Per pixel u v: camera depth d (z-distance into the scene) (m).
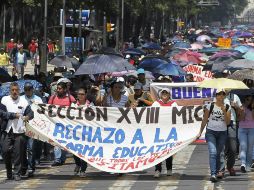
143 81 36.50
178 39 131.62
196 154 32.94
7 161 25.56
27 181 25.34
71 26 81.69
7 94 28.56
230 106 24.89
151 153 25.34
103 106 26.61
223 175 25.83
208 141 24.89
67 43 81.81
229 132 25.95
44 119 25.53
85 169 26.23
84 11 85.06
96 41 105.62
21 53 62.00
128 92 36.41
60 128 25.55
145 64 45.56
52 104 27.06
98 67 35.38
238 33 167.12
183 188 23.70
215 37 149.38
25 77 34.78
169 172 26.28
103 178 25.91
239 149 30.30
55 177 26.23
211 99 34.69
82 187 24.02
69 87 30.42
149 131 25.50
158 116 25.44
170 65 45.16
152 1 127.94
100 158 25.38
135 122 25.48
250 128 27.19
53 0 61.66
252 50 54.25
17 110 25.23
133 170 25.20
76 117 25.53
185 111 25.38
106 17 81.12
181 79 47.91
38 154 29.28
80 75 35.94
